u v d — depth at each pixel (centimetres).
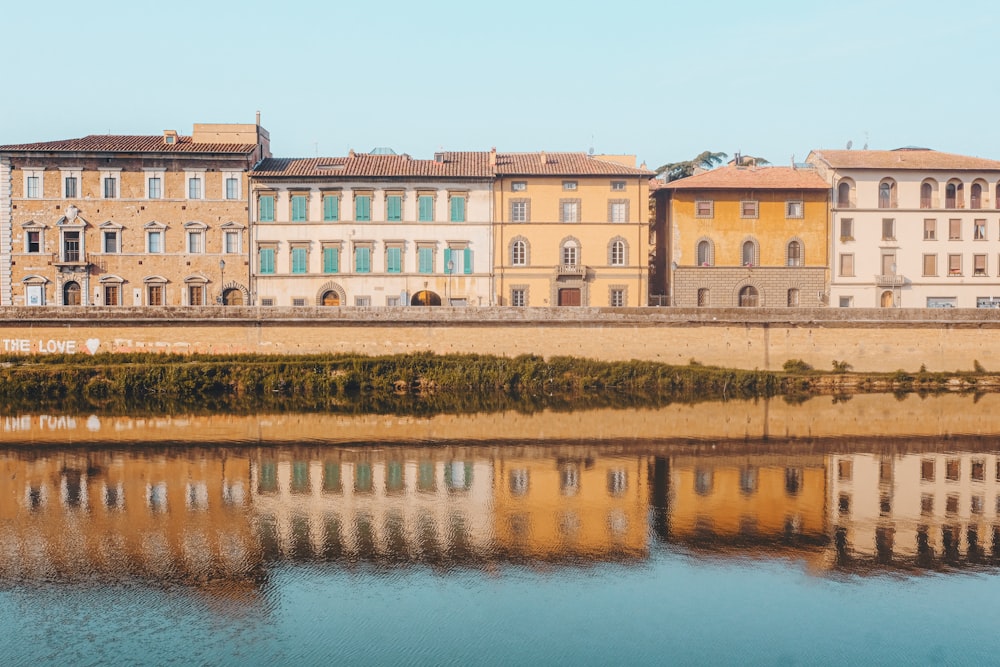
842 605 2628
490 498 3688
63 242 7838
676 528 3306
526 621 2500
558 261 7969
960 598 2686
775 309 6875
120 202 7856
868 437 4988
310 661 2277
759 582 2791
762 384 6581
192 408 5694
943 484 3988
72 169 7831
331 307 6756
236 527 3269
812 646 2380
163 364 6375
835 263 8175
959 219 8275
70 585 2712
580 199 7969
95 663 2256
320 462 4297
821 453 4581
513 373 6556
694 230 8125
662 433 5044
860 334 6894
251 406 5781
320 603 2598
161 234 7881
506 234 7956
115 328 6694
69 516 3388
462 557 2977
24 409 5625
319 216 7919
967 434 5081
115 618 2495
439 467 4222
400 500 3644
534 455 4491
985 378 6806
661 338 6831
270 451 4512
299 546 3066
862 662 2298
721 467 4275
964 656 2333
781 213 8144
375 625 2464
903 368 6894
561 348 6806
